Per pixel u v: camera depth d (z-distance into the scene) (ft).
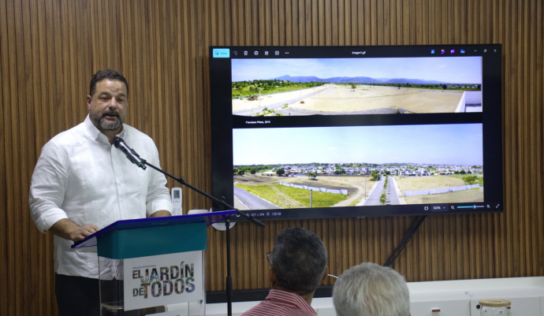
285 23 11.78
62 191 7.61
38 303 10.84
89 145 7.80
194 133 11.47
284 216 11.34
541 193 12.30
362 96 11.46
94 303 7.46
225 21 11.58
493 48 11.69
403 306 3.74
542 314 11.32
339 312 3.90
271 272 4.70
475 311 11.09
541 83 12.26
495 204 11.80
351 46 11.41
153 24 11.33
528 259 12.30
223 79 11.13
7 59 10.73
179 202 11.05
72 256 7.46
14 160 10.75
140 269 5.12
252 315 4.34
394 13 12.00
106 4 11.11
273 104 11.27
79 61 10.98
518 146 12.21
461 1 12.12
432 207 11.64
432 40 12.07
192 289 5.39
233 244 11.58
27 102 10.80
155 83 11.35
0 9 10.70
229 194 11.21
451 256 12.23
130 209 7.98
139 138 8.36
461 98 11.67
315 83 11.35
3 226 10.71
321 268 4.45
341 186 11.47
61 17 10.94
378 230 12.05
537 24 12.24
